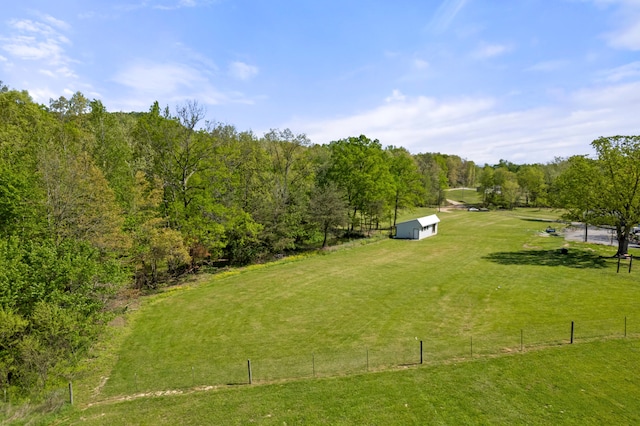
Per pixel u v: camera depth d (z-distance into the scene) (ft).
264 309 90.02
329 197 165.17
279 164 173.47
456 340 67.41
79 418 47.57
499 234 199.52
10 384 55.06
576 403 46.01
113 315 70.69
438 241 182.19
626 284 97.96
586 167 130.52
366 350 65.36
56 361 57.06
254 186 149.28
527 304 85.56
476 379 52.34
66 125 120.06
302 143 170.40
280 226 147.64
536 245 163.84
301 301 95.09
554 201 153.99
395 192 204.74
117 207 91.45
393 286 105.60
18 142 96.63
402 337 70.54
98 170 87.61
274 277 119.85
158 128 120.37
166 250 105.29
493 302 88.38
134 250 100.07
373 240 185.68
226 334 75.92
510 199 343.46
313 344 69.46
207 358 65.46
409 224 191.52
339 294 99.81
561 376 52.24
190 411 48.16
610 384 49.85
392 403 47.55
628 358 56.44
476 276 112.98
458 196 449.06
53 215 80.84
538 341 64.39
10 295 55.62
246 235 139.54
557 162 393.70
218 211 123.34
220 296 101.40
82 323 61.31
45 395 52.70
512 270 118.62
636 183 120.57
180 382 57.11
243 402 49.70
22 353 53.72
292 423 44.39
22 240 75.25
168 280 117.60
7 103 106.01
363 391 50.78
